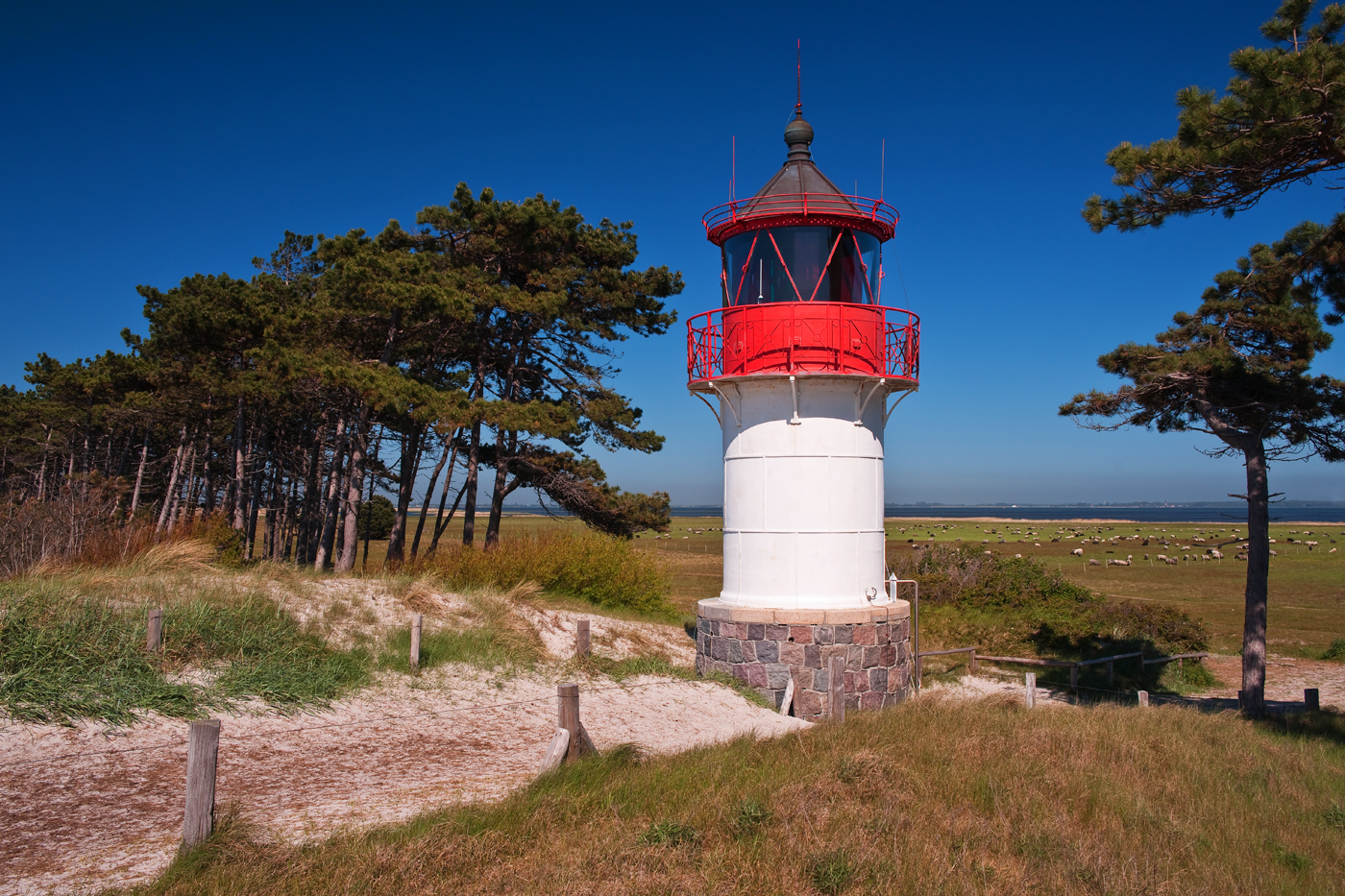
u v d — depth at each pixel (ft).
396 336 71.46
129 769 24.17
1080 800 24.70
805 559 44.27
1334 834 23.95
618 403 81.46
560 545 70.79
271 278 83.92
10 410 134.21
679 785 24.36
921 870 18.85
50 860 18.24
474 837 19.44
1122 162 36.76
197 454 116.88
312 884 16.88
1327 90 30.14
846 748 28.78
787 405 44.62
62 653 29.73
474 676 39.60
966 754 28.14
